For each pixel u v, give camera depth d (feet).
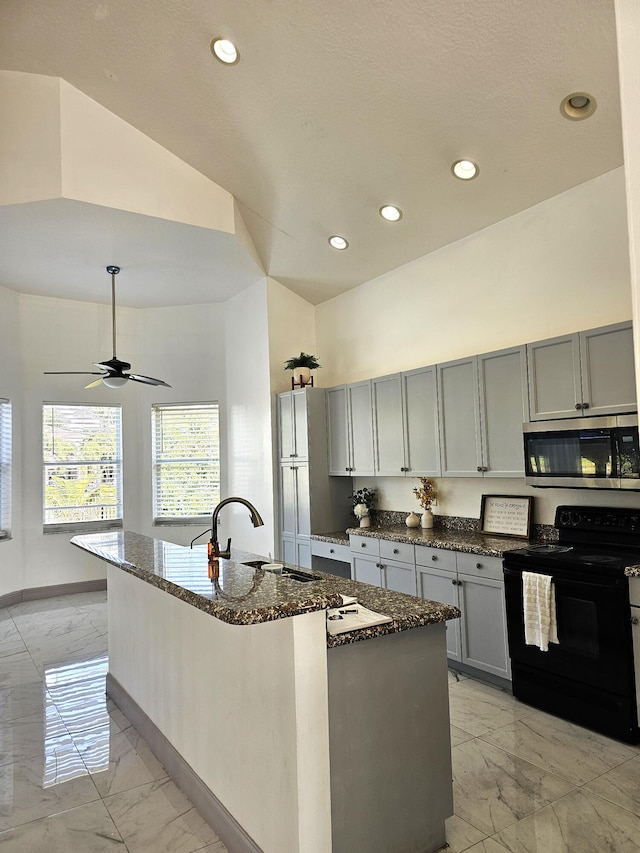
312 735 5.87
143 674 10.32
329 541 16.49
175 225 14.57
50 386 21.09
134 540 11.19
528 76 9.73
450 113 10.86
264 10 9.70
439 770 6.93
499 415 12.43
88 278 18.92
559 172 11.75
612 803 7.69
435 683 6.98
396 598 7.72
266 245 17.07
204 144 13.57
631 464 9.80
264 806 6.38
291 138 12.55
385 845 6.40
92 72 12.24
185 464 22.40
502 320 13.73
